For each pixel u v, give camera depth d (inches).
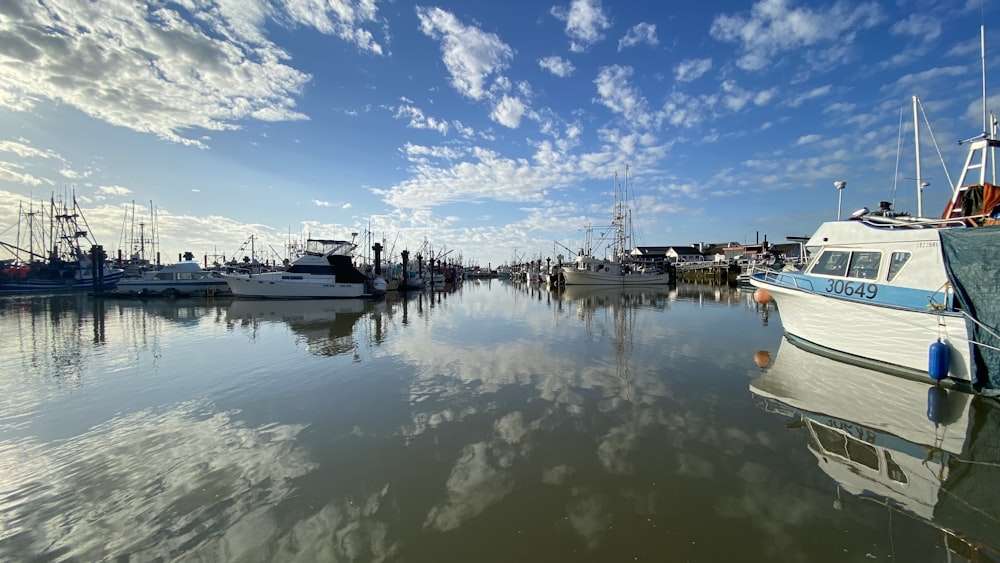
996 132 451.5
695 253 4276.6
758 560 160.1
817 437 272.7
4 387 407.2
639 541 170.7
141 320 940.0
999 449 253.1
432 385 400.5
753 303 1273.4
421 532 178.7
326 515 192.2
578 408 331.3
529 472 228.7
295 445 269.3
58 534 181.5
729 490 209.2
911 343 407.2
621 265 2460.6
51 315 1048.8
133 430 297.6
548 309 1168.8
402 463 241.9
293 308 1244.5
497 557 162.6
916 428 287.6
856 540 171.8
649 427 290.7
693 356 516.4
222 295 1694.1
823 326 499.2
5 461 249.6
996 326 352.2
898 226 452.8
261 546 171.2
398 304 1396.4
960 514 189.6
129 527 185.6
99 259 1686.8
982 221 409.7
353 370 462.6
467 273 5442.9
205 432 293.0
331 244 1680.6
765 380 406.9
